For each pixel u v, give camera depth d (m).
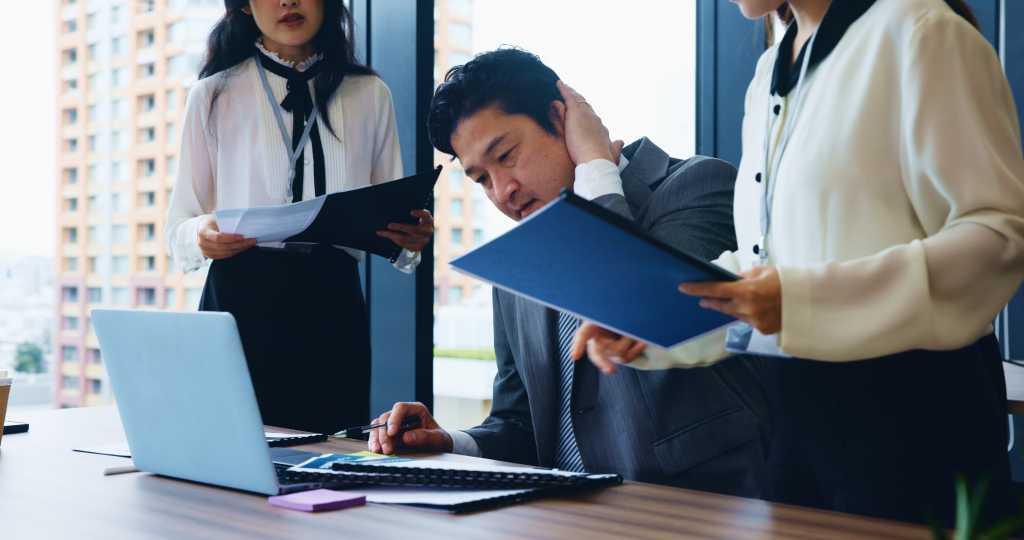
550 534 0.94
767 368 1.38
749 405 1.50
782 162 1.24
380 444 1.46
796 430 1.22
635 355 1.22
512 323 1.66
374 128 2.43
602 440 1.56
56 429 1.62
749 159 1.36
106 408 1.87
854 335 1.03
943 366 1.12
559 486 1.13
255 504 1.08
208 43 2.33
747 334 1.20
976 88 1.11
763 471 1.32
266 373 2.20
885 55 1.14
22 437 1.53
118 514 1.03
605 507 1.06
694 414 1.50
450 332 3.14
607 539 0.92
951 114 1.09
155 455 1.23
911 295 1.03
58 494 1.13
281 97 2.32
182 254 2.20
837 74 1.19
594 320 1.12
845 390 1.16
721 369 1.52
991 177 1.07
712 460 1.49
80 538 0.94
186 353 1.13
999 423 1.16
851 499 1.17
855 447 1.16
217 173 2.30
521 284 1.08
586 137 1.64
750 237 1.34
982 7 3.39
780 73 1.29
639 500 1.10
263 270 2.20
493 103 1.65
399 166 2.50
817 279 1.04
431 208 2.24
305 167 2.31
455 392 3.17
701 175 1.62
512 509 1.05
